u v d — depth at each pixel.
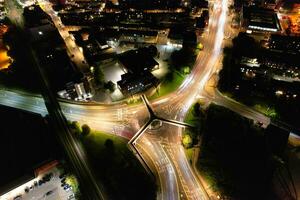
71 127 114.38
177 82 135.00
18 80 140.88
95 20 180.62
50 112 122.06
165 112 120.31
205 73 138.75
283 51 148.25
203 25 165.50
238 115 115.06
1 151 108.19
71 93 127.50
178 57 146.75
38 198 93.62
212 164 98.50
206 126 111.94
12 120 120.62
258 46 150.38
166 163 101.19
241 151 101.94
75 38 159.88
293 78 131.75
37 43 160.00
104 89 132.62
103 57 147.50
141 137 111.06
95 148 106.94
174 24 173.38
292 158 99.50
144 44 160.38
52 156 105.06
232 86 127.19
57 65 144.50
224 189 92.00
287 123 110.88
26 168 101.25
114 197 91.69
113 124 117.06
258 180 93.88
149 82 130.62
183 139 105.88
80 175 98.00
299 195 89.62
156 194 92.12
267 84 125.81
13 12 192.38
